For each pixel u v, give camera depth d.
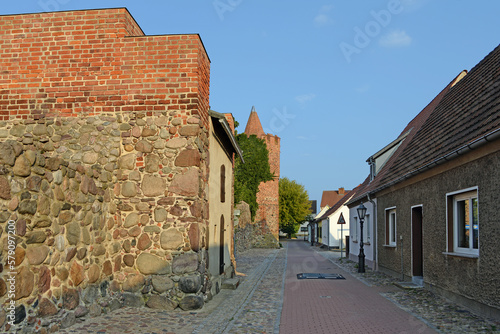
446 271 10.05
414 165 12.29
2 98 9.91
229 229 15.27
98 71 9.84
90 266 7.84
